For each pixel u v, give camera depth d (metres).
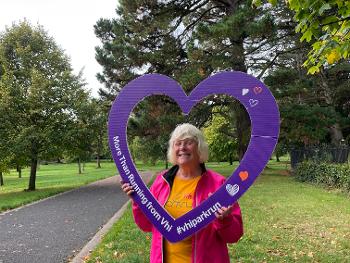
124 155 3.24
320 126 19.98
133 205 3.24
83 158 22.34
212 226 3.02
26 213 12.40
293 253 6.60
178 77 20.36
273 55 23.62
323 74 30.78
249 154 3.02
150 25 21.88
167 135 20.44
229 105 22.23
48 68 22.17
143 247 6.96
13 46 22.28
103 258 6.29
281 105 20.92
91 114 21.09
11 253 7.24
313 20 4.55
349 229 8.45
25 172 54.84
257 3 4.75
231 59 18.70
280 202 12.59
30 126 19.58
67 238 8.49
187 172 3.14
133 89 3.26
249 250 6.69
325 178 17.55
